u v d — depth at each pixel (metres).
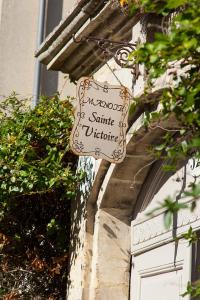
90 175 8.62
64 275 9.62
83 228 8.66
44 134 9.35
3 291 9.74
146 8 4.68
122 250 8.45
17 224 9.84
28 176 9.00
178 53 4.43
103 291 8.33
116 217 8.50
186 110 4.99
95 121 7.34
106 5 7.87
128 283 8.41
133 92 7.57
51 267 9.63
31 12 15.20
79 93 7.34
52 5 14.82
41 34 14.45
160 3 4.61
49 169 8.97
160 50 4.40
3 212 9.79
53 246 9.71
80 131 7.31
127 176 8.25
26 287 9.77
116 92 7.41
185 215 7.22
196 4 4.36
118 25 8.09
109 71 8.58
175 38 4.29
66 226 9.61
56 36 9.14
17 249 9.81
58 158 9.05
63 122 9.34
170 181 7.71
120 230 8.48
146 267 8.05
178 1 4.41
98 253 8.40
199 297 6.52
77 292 8.64
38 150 9.40
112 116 7.38
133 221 8.47
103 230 8.45
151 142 7.74
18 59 14.91
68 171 8.90
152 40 7.45
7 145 9.22
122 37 8.24
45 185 9.00
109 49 7.93
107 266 8.39
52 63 9.56
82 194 8.79
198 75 4.89
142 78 7.39
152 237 7.89
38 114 9.52
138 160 8.05
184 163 7.41
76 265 8.80
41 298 9.71
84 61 9.12
